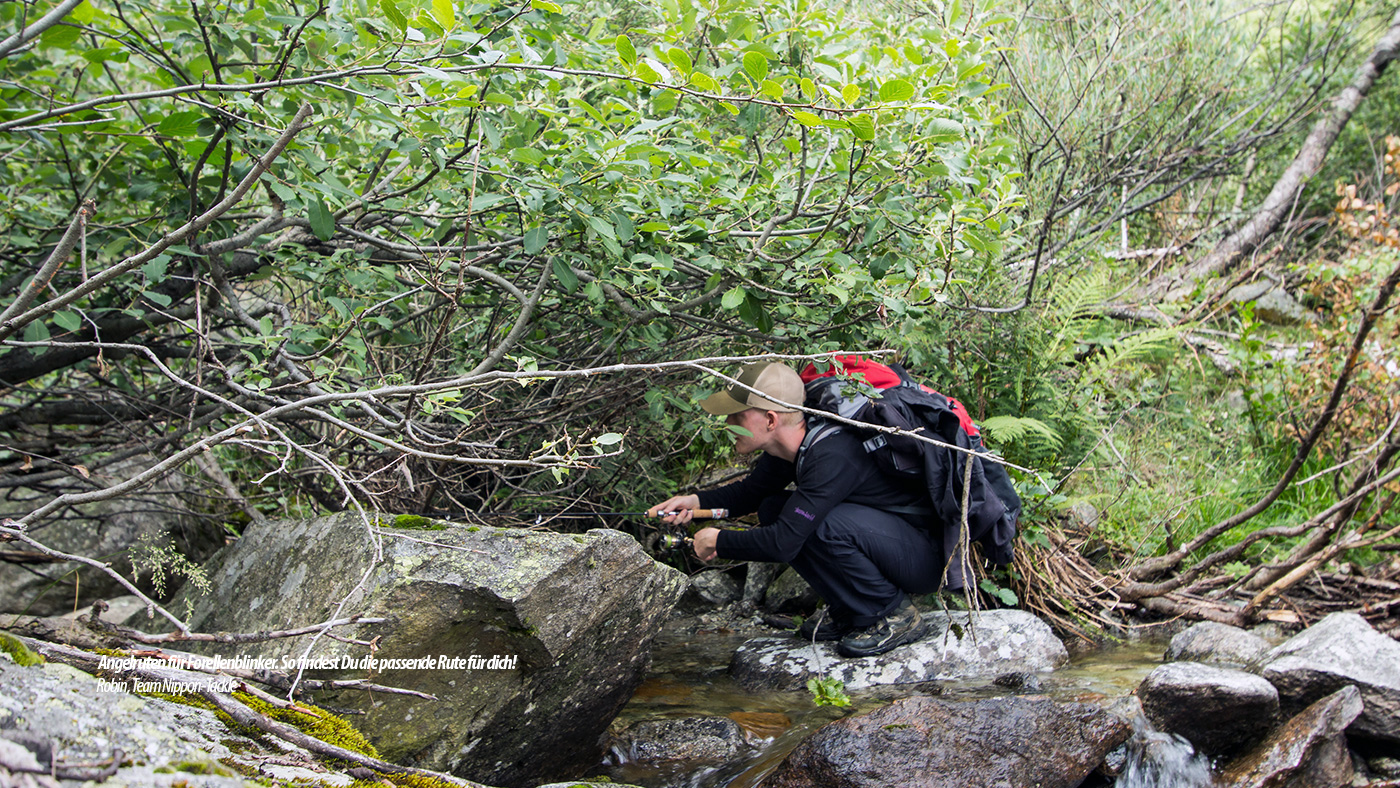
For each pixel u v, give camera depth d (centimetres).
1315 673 272
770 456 368
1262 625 363
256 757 145
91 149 292
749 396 329
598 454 211
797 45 290
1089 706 258
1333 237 742
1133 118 630
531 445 364
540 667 223
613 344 327
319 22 221
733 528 431
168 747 134
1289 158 825
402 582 204
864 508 340
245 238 256
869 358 341
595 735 261
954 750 238
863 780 229
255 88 188
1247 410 526
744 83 278
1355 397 447
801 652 344
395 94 221
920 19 348
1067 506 416
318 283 275
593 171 249
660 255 274
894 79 219
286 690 192
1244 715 266
